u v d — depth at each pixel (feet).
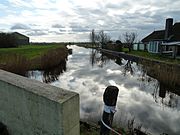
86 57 129.80
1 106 9.80
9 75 10.16
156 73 51.98
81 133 15.70
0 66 39.52
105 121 7.76
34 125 7.86
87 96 36.50
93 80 53.42
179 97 37.24
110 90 7.35
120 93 39.88
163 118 26.50
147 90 42.65
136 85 47.55
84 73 65.51
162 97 37.11
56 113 6.55
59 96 6.85
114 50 163.84
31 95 7.45
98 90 41.91
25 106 8.03
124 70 73.10
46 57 65.21
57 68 72.28
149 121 25.08
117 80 53.83
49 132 7.18
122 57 121.49
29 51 96.84
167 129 22.97
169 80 42.93
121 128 19.62
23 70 46.26
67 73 64.64
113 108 7.59
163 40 115.96
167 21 115.44
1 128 9.89
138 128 20.98
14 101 8.63
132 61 98.94
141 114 27.68
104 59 117.08
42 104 7.04
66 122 6.67
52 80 51.34
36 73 55.62
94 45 300.81
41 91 7.41
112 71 70.85
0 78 9.34
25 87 7.89
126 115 26.58
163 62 62.64
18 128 9.00
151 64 63.67
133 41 176.35
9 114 9.34
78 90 41.65
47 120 7.07
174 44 88.63
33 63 60.85
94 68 78.43
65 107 6.49
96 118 24.08
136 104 32.48
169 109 30.40
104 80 53.78
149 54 110.93
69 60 108.99
